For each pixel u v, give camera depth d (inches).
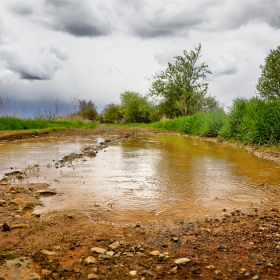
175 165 269.3
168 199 162.4
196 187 189.0
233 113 494.9
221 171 242.4
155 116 1632.6
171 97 1326.3
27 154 331.9
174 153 354.6
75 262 89.4
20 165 261.1
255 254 94.2
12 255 92.4
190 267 86.4
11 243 102.9
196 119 722.2
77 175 221.9
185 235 112.0
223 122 561.0
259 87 732.0
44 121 836.6
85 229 118.2
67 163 274.5
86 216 134.7
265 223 123.0
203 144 472.7
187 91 1267.2
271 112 384.2
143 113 1877.5
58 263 88.4
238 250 97.6
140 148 408.5
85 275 81.9
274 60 706.8
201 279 80.0
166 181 205.2
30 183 194.5
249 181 206.1
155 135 720.3
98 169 246.5
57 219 129.4
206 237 109.5
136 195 169.6
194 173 233.8
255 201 158.9
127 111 1987.0
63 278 80.1
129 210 143.8
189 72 1300.4
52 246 100.8
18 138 536.4
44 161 283.4
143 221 129.1
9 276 79.7
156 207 148.6
